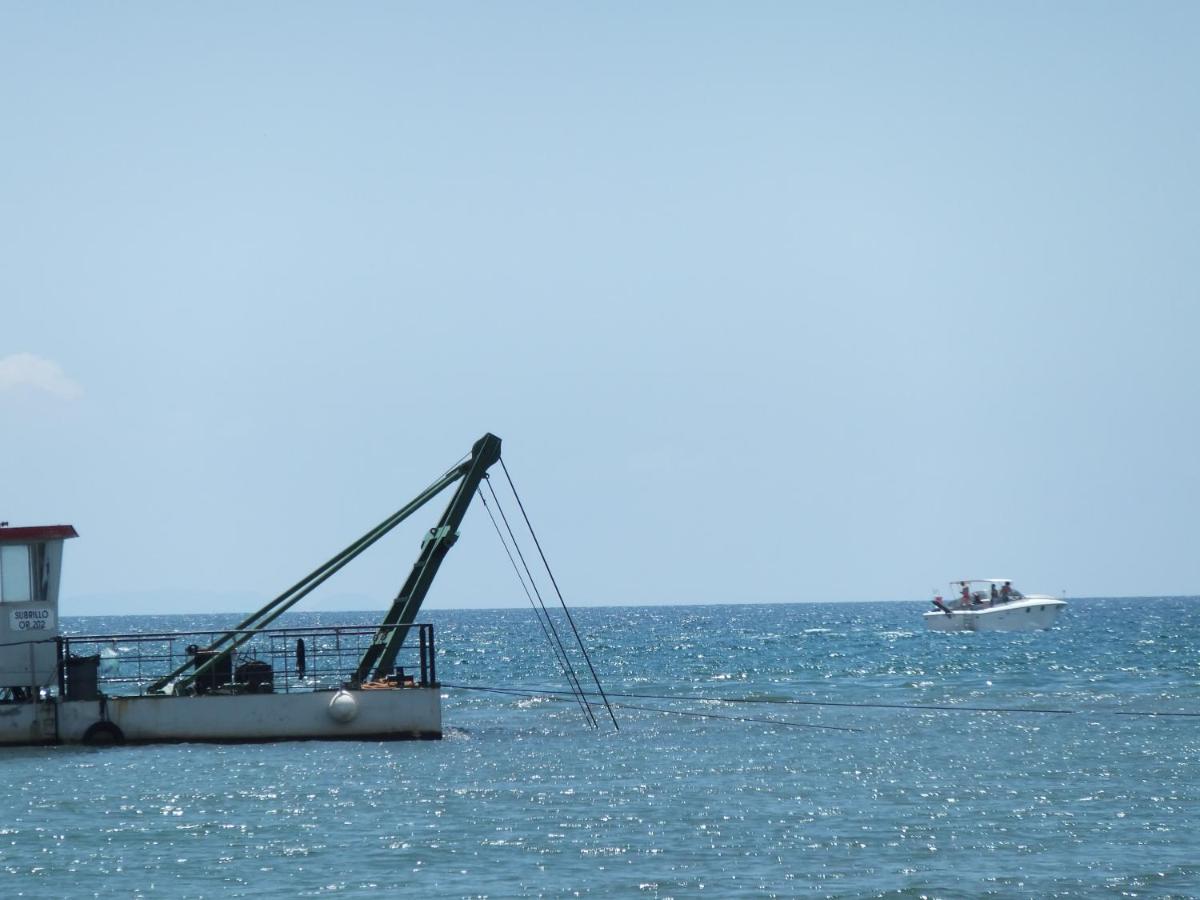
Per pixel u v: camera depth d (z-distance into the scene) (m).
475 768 149.62
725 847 109.69
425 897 94.75
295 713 166.00
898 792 135.12
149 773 144.50
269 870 102.50
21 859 106.56
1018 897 94.50
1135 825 117.81
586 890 96.50
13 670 159.12
